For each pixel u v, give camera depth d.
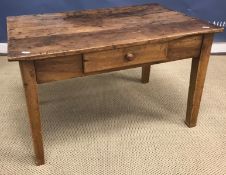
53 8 2.42
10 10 2.40
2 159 1.43
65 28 1.39
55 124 1.68
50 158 1.44
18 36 1.29
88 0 2.40
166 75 2.23
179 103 1.87
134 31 1.34
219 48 2.58
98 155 1.46
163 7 1.74
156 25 1.42
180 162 1.41
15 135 1.59
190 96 1.57
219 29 1.35
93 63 1.22
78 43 1.21
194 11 2.49
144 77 2.08
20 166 1.39
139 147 1.51
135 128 1.65
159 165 1.40
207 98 1.92
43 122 1.70
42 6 2.41
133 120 1.71
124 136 1.58
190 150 1.49
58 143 1.53
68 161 1.42
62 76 1.21
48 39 1.26
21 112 1.79
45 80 1.19
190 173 1.35
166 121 1.70
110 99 1.92
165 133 1.61
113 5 2.45
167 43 1.31
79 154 1.46
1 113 1.78
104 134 1.60
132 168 1.38
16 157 1.44
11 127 1.66
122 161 1.42
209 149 1.49
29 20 1.51
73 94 1.98
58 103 1.88
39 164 1.39
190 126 1.65
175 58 1.37
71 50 1.15
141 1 2.44
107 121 1.71
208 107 1.83
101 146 1.51
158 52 1.31
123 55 1.25
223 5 2.46
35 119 1.26
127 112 1.79
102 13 1.63
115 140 1.55
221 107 1.83
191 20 1.49
